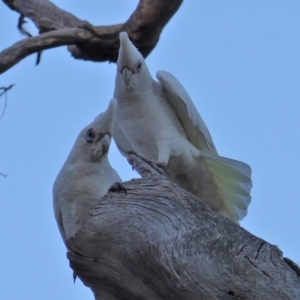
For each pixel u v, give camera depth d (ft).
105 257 26.53
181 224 26.53
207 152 41.50
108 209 27.43
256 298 24.94
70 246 27.07
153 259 25.63
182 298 25.46
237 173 39.78
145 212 27.02
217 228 26.53
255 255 25.96
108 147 33.12
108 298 27.02
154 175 31.22
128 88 40.37
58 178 33.71
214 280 25.31
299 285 25.30
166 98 41.60
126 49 40.06
